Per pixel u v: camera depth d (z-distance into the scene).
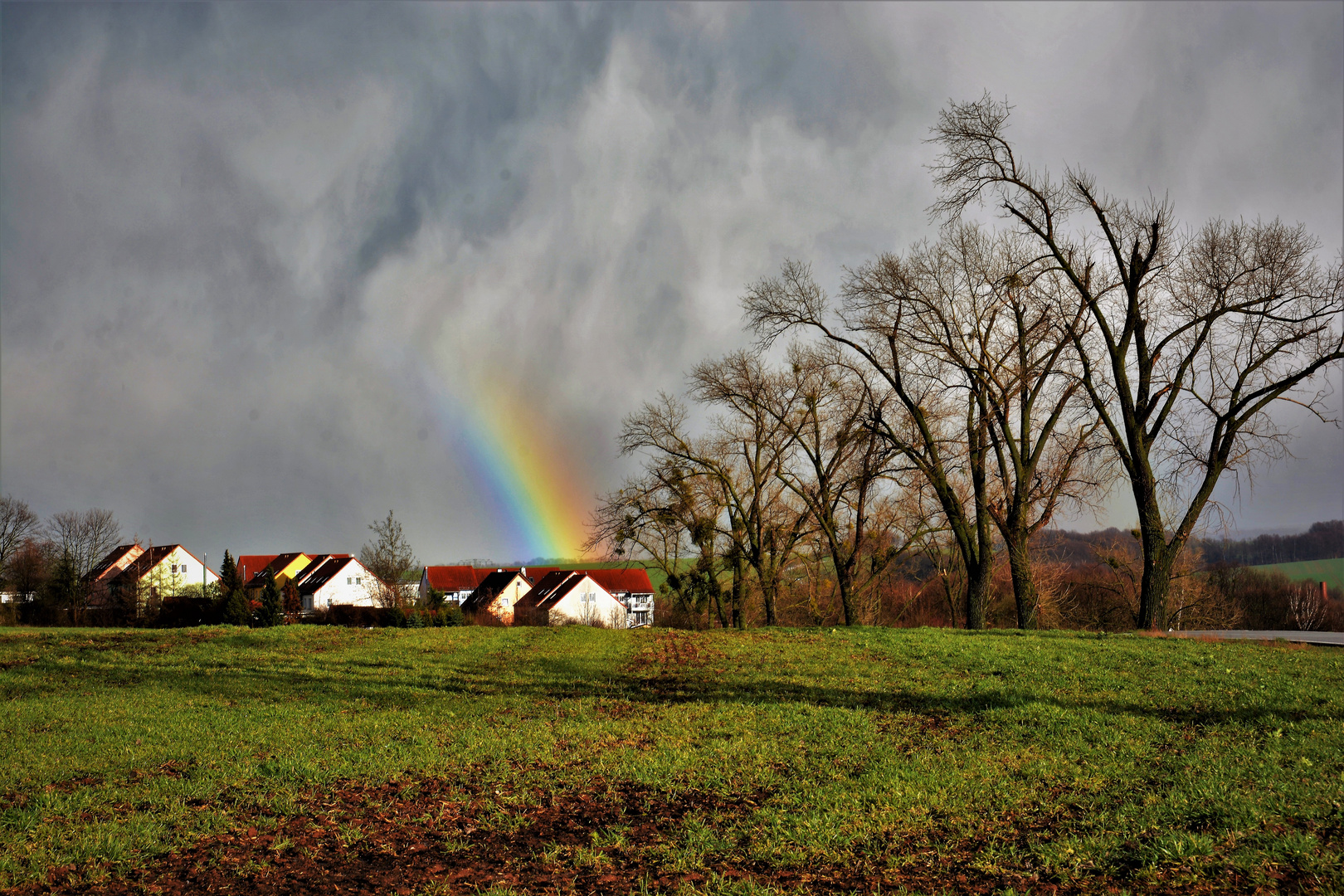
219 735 13.14
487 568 96.94
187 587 70.94
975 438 29.80
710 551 40.03
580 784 10.24
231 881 7.38
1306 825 7.37
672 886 7.21
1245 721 11.86
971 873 7.20
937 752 11.09
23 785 10.31
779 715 13.78
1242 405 25.92
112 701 16.67
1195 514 26.55
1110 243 26.84
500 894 6.97
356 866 7.74
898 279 28.91
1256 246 25.27
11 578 67.94
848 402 36.91
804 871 7.42
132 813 9.07
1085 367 27.45
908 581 58.09
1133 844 7.39
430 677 19.42
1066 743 11.08
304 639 27.84
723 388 37.34
